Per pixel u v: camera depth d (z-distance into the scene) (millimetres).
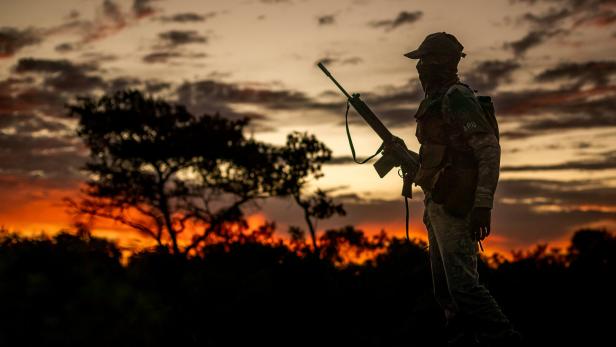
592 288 10531
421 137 3930
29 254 2660
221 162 38406
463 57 4082
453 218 3740
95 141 38438
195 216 35812
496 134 3863
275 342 9289
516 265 11867
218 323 6770
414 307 10734
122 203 36219
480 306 3674
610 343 8578
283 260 14875
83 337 2312
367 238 30641
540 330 9156
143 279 2736
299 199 37562
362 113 4477
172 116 38688
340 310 11531
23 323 2340
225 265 10109
